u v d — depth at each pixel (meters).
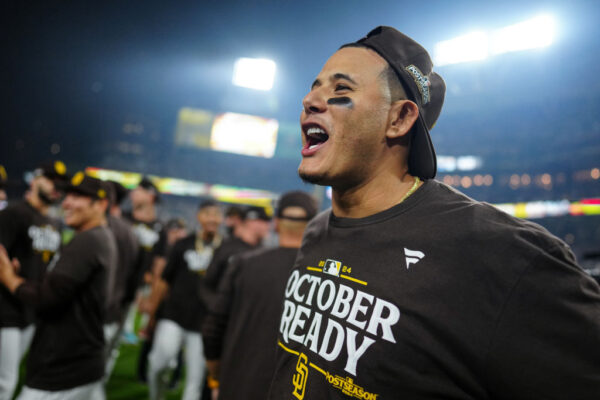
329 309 0.73
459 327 0.59
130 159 31.42
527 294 0.58
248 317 1.70
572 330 0.55
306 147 0.84
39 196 3.03
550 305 0.57
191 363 2.99
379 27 0.84
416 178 0.83
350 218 0.82
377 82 0.76
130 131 31.62
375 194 0.79
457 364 0.59
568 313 0.56
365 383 0.63
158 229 4.55
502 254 0.61
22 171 28.50
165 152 31.97
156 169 31.47
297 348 0.77
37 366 1.90
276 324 1.65
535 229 0.64
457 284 0.61
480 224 0.66
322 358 0.70
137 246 3.39
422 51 0.82
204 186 31.16
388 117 0.77
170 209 29.88
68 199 2.09
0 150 28.11
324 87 0.79
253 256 1.83
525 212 19.78
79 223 2.09
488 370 0.58
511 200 21.78
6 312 2.62
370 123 0.75
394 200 0.79
